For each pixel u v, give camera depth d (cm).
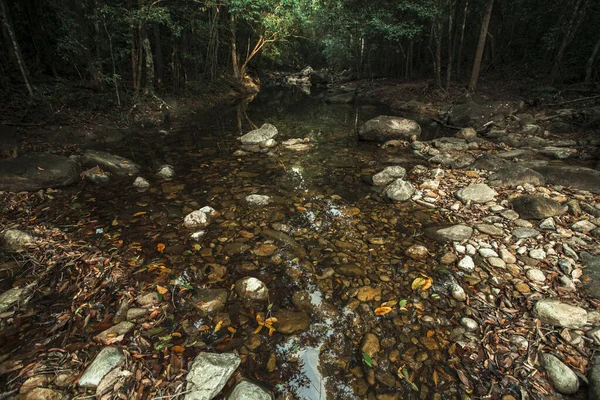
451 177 573
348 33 2142
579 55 1248
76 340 235
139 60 1035
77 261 322
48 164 506
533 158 651
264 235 387
